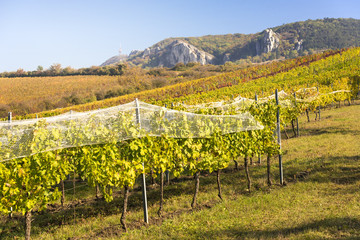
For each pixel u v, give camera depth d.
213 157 6.29
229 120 6.62
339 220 4.43
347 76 27.92
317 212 4.93
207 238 4.28
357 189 5.90
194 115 6.20
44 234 5.27
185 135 5.86
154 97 45.31
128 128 5.01
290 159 9.23
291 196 6.07
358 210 4.77
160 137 5.55
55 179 4.69
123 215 5.04
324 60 44.09
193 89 45.72
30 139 4.36
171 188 7.69
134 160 5.07
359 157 8.29
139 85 69.06
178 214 5.71
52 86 79.62
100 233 5.05
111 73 101.31
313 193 6.10
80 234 5.12
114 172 4.91
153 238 4.54
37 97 66.75
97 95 63.97
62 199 6.94
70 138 4.69
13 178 4.21
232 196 6.61
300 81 31.09
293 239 3.94
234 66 103.50
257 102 8.38
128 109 5.14
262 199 6.06
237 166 9.05
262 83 37.84
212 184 7.74
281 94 15.96
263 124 7.60
